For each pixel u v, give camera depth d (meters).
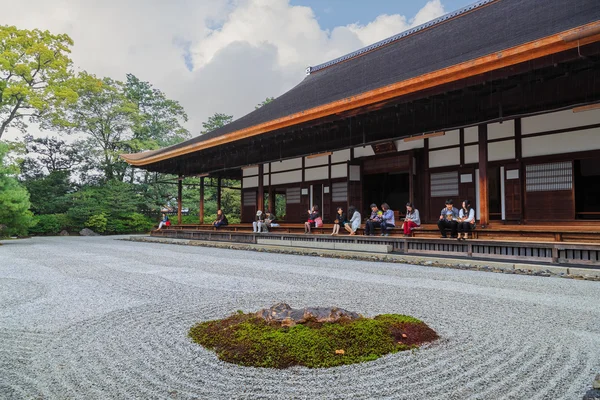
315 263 8.80
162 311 4.36
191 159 20.89
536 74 8.31
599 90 7.93
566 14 8.40
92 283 6.22
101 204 26.88
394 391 2.38
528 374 2.64
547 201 9.94
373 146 13.82
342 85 14.22
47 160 30.42
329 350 2.87
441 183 12.29
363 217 14.74
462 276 6.73
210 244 15.22
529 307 4.43
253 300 4.85
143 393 2.38
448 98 9.94
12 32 22.88
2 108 24.20
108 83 29.69
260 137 14.97
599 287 5.66
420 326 3.47
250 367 2.73
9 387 2.49
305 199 16.78
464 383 2.50
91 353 3.09
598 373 2.58
